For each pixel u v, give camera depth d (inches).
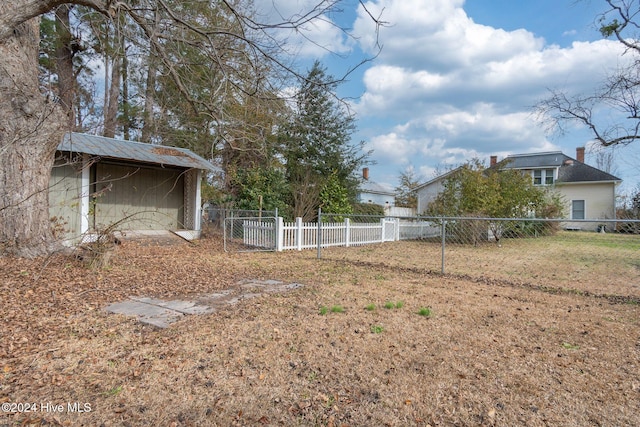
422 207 1033.5
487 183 595.2
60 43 493.7
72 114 287.3
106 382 108.2
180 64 329.7
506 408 96.9
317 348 133.7
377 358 126.3
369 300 202.5
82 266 255.3
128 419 91.0
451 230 587.2
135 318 165.3
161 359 123.6
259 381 110.0
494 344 139.8
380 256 409.1
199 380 110.0
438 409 96.7
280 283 246.1
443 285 248.1
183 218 545.6
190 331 149.3
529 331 155.3
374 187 1393.9
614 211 927.0
